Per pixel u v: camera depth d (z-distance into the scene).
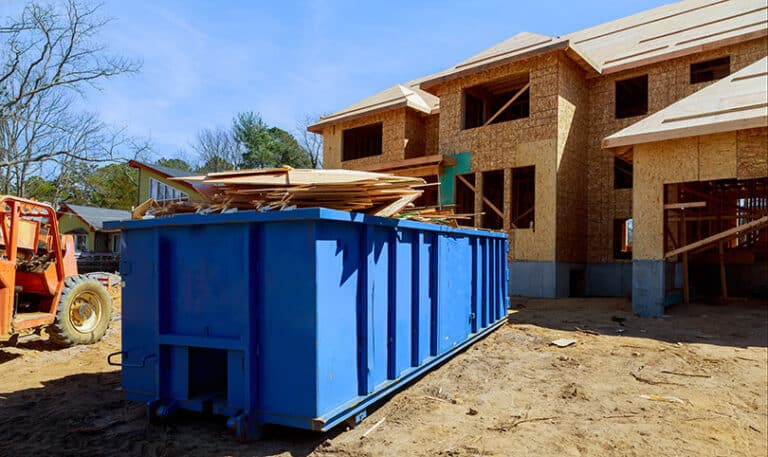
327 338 3.67
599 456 3.79
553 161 14.44
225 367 4.55
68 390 5.61
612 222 15.85
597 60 16.62
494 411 4.73
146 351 4.36
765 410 4.93
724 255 13.94
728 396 5.33
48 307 7.91
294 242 3.66
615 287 15.65
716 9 16.45
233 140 45.56
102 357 7.54
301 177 4.29
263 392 3.78
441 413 4.62
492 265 8.16
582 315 10.70
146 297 4.38
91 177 26.77
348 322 3.95
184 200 4.91
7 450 3.84
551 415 4.66
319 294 3.58
